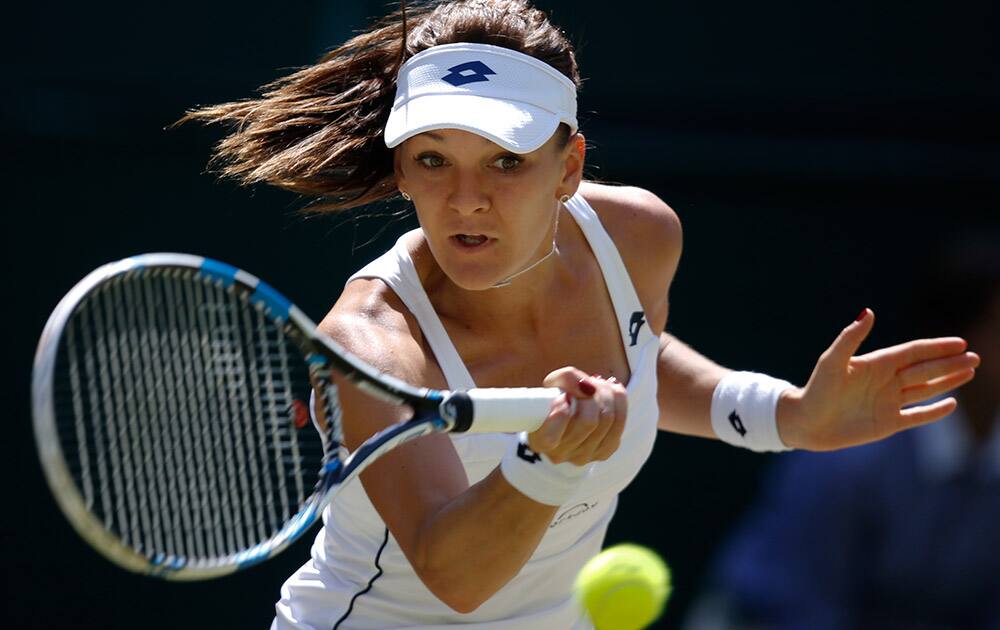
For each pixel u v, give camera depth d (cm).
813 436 1183
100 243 2141
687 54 2205
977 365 1145
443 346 1024
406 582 1059
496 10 1029
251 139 1133
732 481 2186
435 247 980
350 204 1130
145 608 2141
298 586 1127
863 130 2223
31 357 2128
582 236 1108
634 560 1133
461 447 1012
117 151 2141
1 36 2128
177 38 2134
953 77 2219
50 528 2128
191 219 2133
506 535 889
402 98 995
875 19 2214
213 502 904
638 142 2198
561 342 1085
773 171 2217
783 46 2214
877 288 2223
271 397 939
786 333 2227
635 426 1108
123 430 858
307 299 2109
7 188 2138
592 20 2189
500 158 958
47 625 2123
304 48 2120
